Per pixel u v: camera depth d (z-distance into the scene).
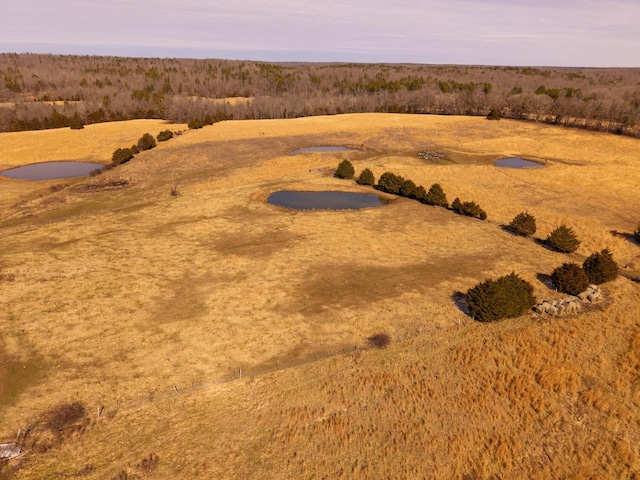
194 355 21.67
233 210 44.22
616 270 29.56
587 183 56.06
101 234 37.50
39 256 32.62
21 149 75.00
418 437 16.75
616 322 24.72
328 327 24.11
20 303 26.00
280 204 47.09
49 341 22.55
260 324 24.33
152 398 18.86
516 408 18.22
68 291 27.50
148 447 16.33
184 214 42.88
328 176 58.78
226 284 28.73
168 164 65.38
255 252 33.84
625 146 78.69
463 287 28.66
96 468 15.38
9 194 52.06
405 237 37.38
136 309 25.62
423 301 26.84
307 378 20.00
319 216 42.47
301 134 86.69
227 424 17.44
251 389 19.36
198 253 33.59
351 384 19.56
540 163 69.12
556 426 17.31
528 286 25.70
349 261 32.50
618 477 15.04
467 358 21.23
